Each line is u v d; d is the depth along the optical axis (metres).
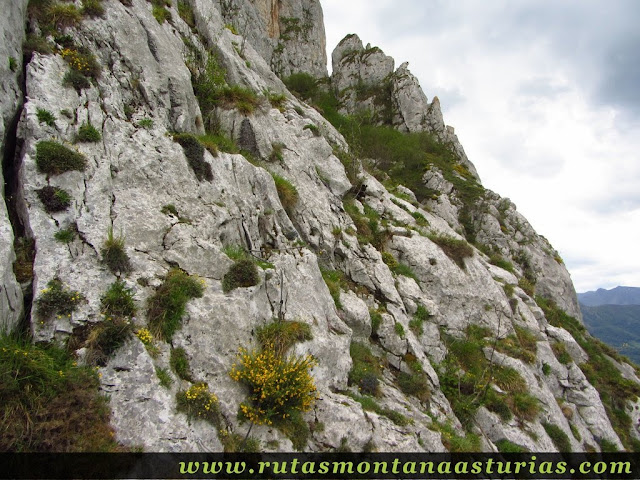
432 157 46.00
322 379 11.45
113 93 12.84
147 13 16.64
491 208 39.16
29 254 9.08
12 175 10.14
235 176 14.26
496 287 23.02
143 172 11.73
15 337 8.02
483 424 15.76
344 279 17.39
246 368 9.62
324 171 22.25
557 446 17.48
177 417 8.07
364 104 53.28
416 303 18.86
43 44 11.89
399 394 13.77
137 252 10.16
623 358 30.95
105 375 8.12
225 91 18.58
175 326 9.38
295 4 59.50
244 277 11.37
